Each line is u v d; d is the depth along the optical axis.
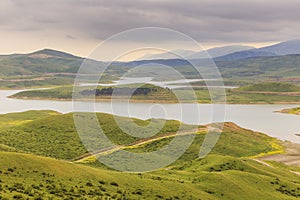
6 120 191.75
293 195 74.06
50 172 46.16
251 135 169.12
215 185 66.00
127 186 51.59
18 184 39.34
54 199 37.47
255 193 67.19
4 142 112.69
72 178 47.31
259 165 101.81
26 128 130.50
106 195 44.53
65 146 106.12
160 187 55.41
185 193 56.03
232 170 79.62
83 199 40.22
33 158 48.59
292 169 117.69
